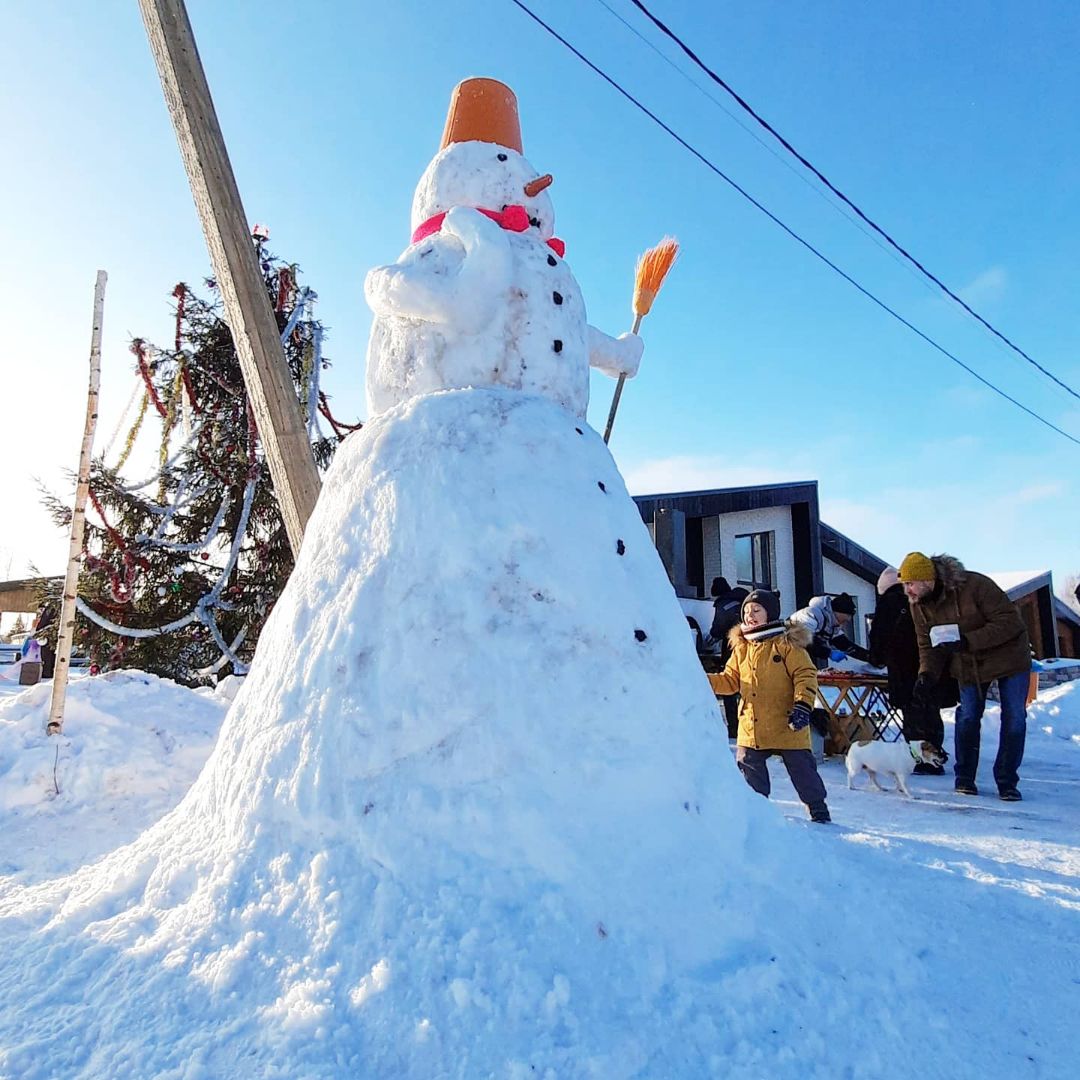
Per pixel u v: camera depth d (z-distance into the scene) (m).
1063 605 19.09
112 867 2.40
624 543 2.49
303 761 2.13
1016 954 2.21
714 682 4.67
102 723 4.75
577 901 1.88
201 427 9.27
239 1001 1.72
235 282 4.63
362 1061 1.54
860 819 4.51
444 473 2.41
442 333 2.77
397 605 2.25
